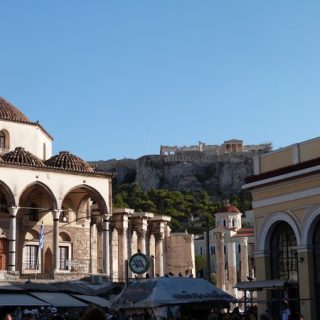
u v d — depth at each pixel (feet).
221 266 350.43
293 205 129.18
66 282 191.52
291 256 131.34
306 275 124.36
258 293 134.51
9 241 205.46
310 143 128.57
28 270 225.15
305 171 124.36
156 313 90.89
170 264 334.65
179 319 84.38
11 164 205.98
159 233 309.01
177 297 82.89
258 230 138.10
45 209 216.95
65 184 219.20
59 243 235.61
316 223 125.08
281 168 131.64
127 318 111.04
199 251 529.45
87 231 245.45
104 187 228.84
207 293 85.56
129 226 293.64
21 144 234.38
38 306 158.71
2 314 159.22
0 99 242.17
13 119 233.35
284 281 118.32
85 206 244.63
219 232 357.20
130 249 290.76
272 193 135.13
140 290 84.94
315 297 123.65
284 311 107.24
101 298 171.73
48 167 214.28
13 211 206.08
